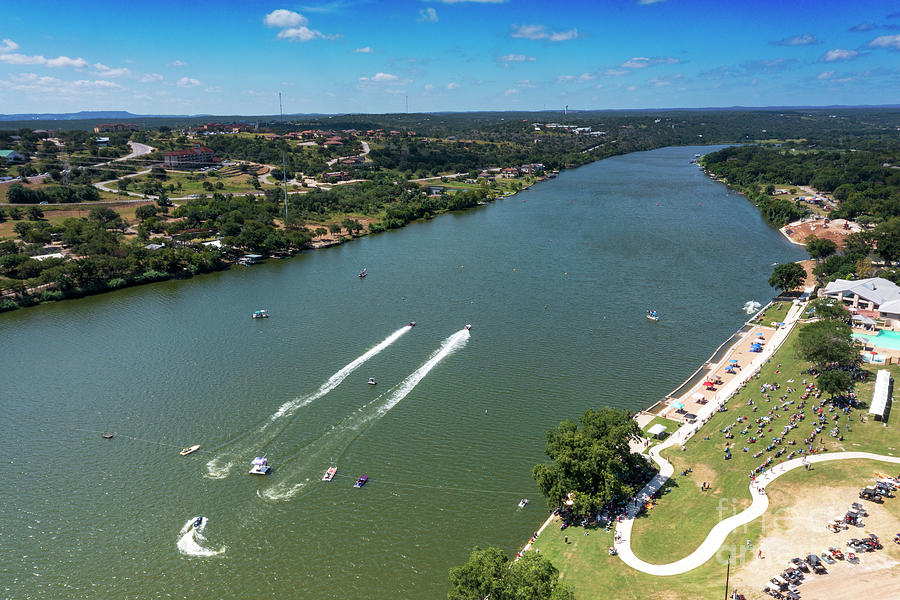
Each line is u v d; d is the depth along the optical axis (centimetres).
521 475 13188
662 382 17388
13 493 12706
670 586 9462
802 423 13988
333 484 12925
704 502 11494
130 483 13025
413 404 16138
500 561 9175
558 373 17950
